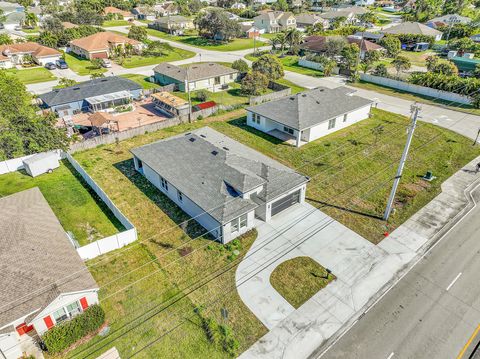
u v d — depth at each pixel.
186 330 18.55
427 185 30.81
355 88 57.00
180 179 27.31
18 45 71.25
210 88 57.09
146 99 52.75
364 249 23.94
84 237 25.08
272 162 30.50
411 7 134.88
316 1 153.00
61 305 17.72
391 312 19.58
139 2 143.75
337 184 31.00
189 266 22.55
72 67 68.38
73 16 105.06
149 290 20.89
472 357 17.20
